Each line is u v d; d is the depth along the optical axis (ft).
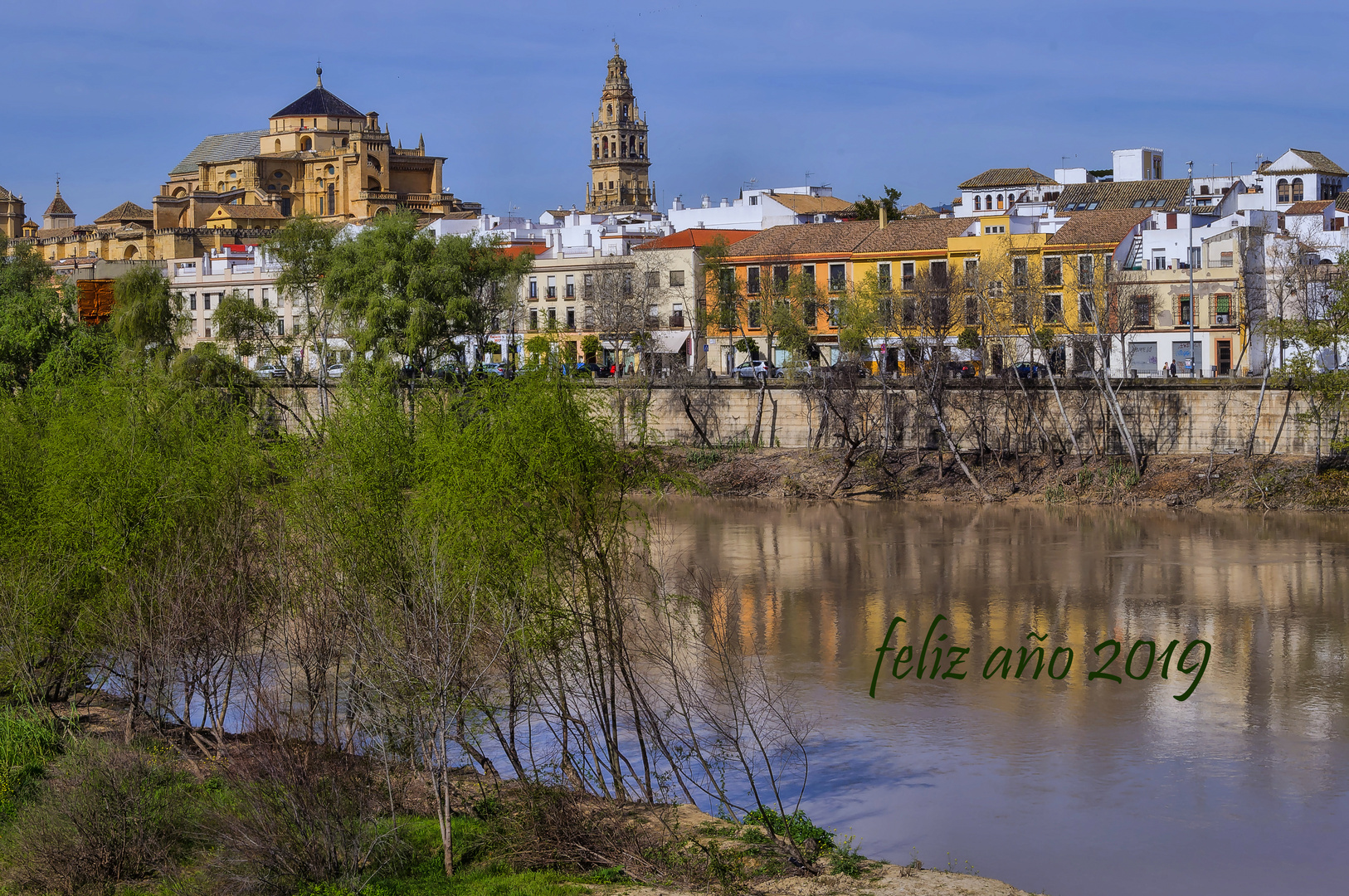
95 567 169.07
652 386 458.09
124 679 166.61
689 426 458.09
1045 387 406.62
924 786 161.68
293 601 159.74
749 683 195.21
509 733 152.35
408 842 125.08
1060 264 493.77
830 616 252.83
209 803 126.52
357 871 117.70
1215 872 137.59
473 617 132.77
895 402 426.92
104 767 128.16
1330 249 495.00
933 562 303.89
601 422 147.95
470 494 140.77
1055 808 155.02
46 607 169.37
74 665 175.63
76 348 385.70
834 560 309.22
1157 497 372.17
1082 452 398.21
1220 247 481.87
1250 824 150.20
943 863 139.13
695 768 164.25
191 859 122.31
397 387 188.03
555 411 143.23
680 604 182.70
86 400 194.59
